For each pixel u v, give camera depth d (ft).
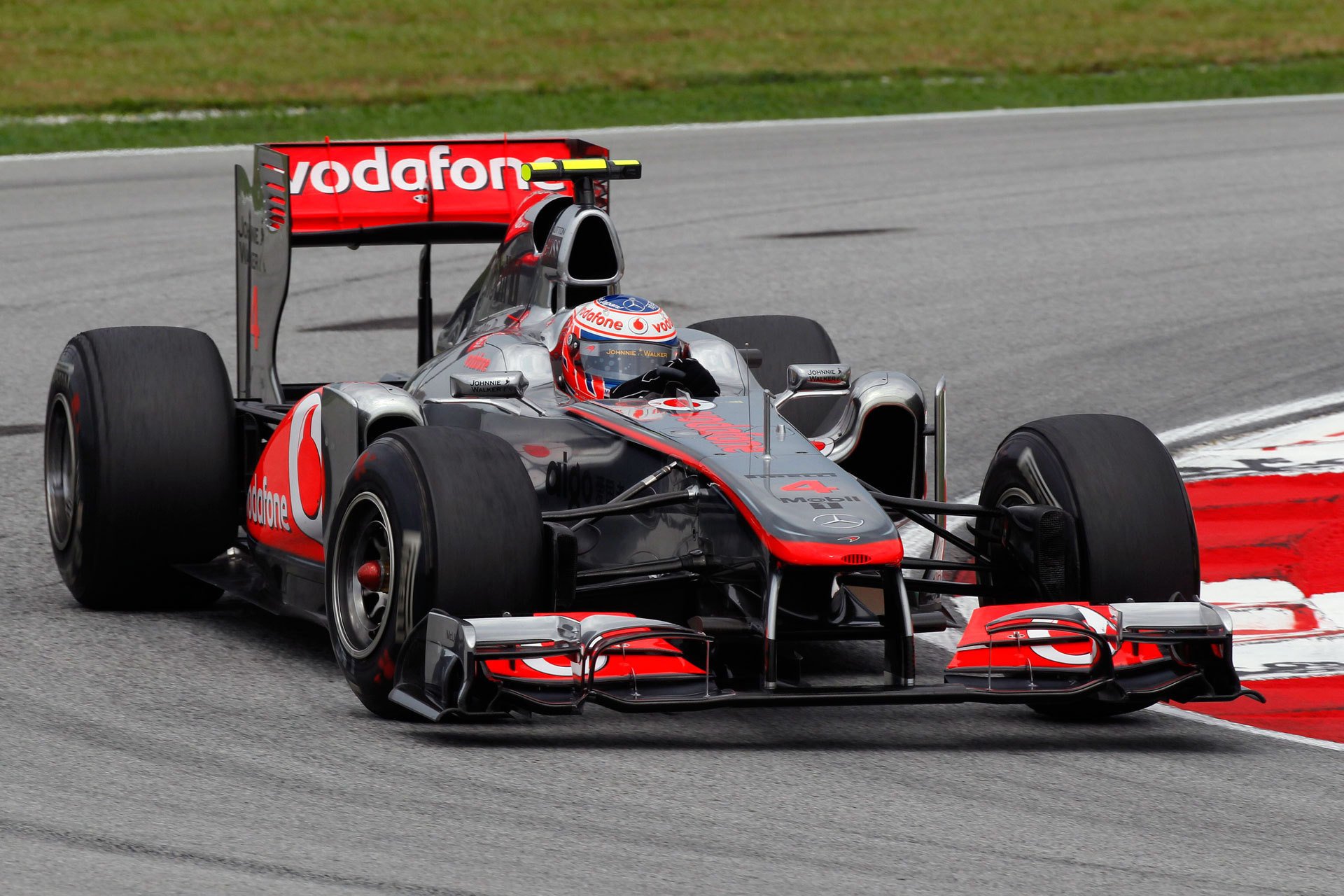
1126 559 69.36
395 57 340.80
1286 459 113.39
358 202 100.37
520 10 387.14
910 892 50.80
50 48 332.39
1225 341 153.58
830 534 63.93
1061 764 64.49
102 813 55.57
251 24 360.48
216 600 86.99
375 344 152.97
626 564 72.59
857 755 64.59
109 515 80.59
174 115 289.33
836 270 188.14
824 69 349.20
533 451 76.59
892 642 65.87
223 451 82.69
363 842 53.52
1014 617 68.03
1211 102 327.88
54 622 81.15
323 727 65.46
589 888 50.34
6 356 146.72
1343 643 82.33
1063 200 230.89
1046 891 51.31
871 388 78.18
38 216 212.84
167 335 84.53
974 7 408.05
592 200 89.04
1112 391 136.05
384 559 66.23
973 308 169.68
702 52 358.64
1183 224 213.46
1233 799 60.90
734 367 80.23
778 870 52.19
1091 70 358.43
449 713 61.05
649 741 65.36
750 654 73.67
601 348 77.30
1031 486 72.43
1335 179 243.60
